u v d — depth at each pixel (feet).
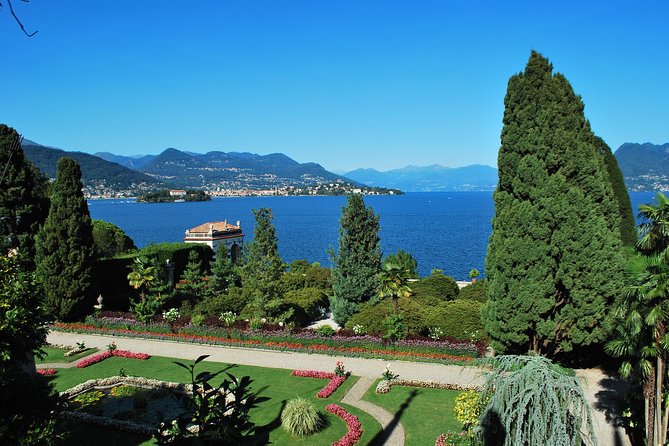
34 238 118.42
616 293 69.36
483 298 111.45
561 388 35.40
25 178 134.10
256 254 107.24
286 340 97.81
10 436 41.91
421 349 89.71
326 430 60.70
